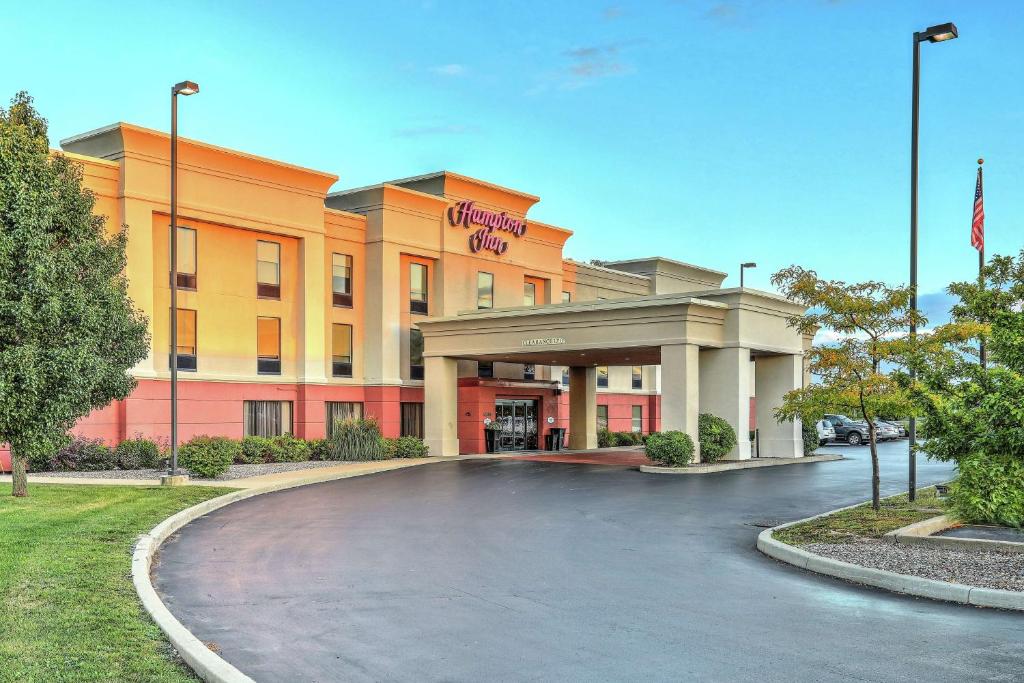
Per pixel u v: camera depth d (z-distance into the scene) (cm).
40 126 1794
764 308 3419
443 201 3997
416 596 1067
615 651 830
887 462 3488
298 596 1066
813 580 1169
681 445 2994
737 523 1738
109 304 2019
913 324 1788
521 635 888
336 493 2261
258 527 1648
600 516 1836
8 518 1495
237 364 3319
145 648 780
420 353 3959
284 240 3509
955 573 1123
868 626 919
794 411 1881
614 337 3262
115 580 1043
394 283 3806
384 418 3712
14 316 1577
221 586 1123
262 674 762
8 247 1559
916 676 750
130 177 2953
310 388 3512
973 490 1377
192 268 3194
